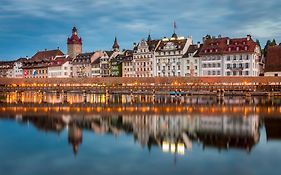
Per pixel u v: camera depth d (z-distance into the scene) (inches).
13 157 1643.7
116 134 2180.1
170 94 5182.1
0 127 2422.5
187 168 1470.2
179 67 7219.5
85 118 2864.2
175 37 7691.9
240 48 6397.6
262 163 1530.5
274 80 5447.8
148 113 3129.9
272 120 2679.6
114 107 3464.6
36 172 1429.6
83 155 1679.4
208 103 3804.1
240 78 5516.7
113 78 5949.8
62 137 2086.6
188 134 2161.7
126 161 1576.0
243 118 2797.7
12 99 4830.2
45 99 4842.5
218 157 1631.4
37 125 2507.4
